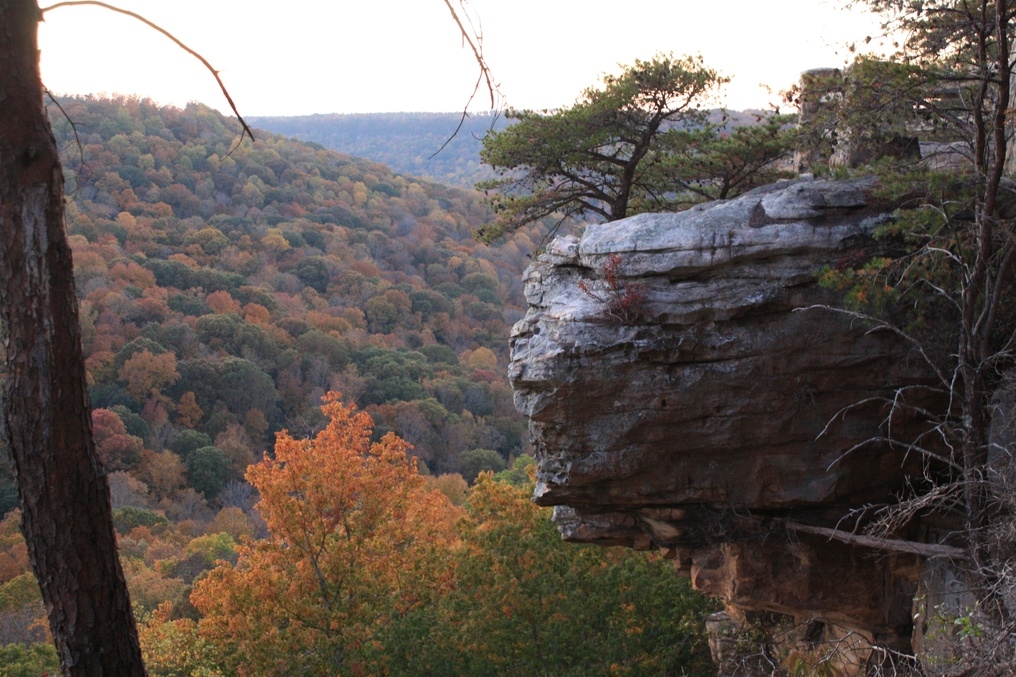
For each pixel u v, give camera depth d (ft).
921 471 32.04
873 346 30.48
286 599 64.44
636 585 61.31
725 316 30.71
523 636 59.36
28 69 14.74
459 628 61.57
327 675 61.16
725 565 35.22
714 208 32.55
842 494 31.81
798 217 31.30
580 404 31.45
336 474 68.80
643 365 31.07
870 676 34.96
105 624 15.10
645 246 31.53
